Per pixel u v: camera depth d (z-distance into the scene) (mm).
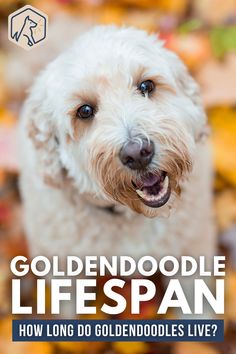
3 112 4984
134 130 2951
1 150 4641
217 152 4520
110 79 3059
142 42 3227
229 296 4102
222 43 5156
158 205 3123
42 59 4785
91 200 3506
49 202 3670
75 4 5621
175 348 3965
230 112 4715
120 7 5730
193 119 3344
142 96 3127
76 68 3115
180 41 5180
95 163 3080
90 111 3158
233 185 4539
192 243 3814
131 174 3025
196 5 5680
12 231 4570
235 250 4328
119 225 3604
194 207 3693
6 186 4789
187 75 3430
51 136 3412
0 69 5156
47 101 3332
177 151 3051
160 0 5734
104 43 3158
